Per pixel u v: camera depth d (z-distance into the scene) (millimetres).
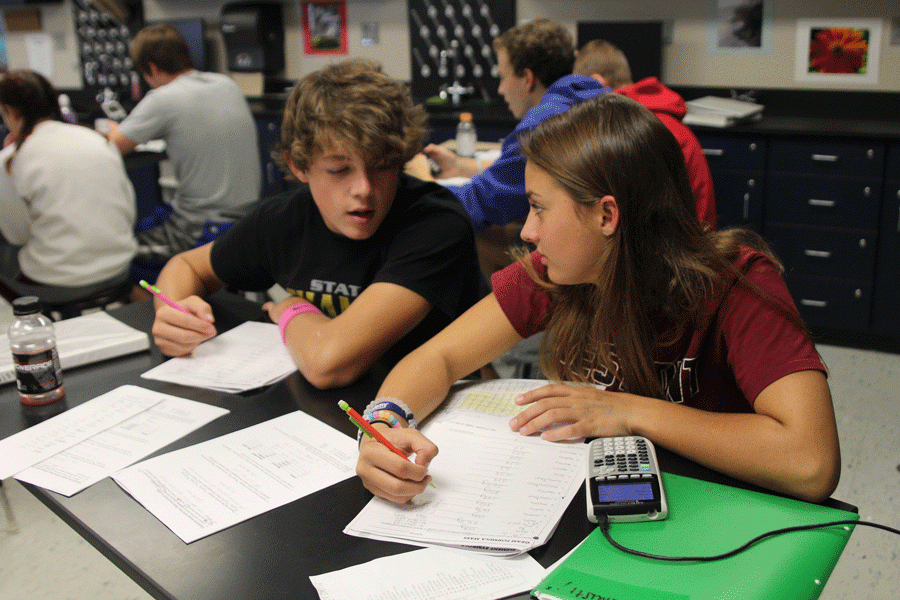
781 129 3123
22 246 2717
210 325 1414
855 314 3203
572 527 895
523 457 1036
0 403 1250
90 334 1467
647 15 3848
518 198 2229
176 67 3291
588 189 1003
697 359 1138
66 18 5422
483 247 2650
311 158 1349
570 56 2621
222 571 833
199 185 3262
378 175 1361
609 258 1042
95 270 2695
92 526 920
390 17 4527
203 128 3197
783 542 832
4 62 5754
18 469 1050
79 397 1266
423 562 834
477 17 4207
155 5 5148
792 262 3270
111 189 2703
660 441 1038
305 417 1179
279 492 978
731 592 753
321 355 1271
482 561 836
